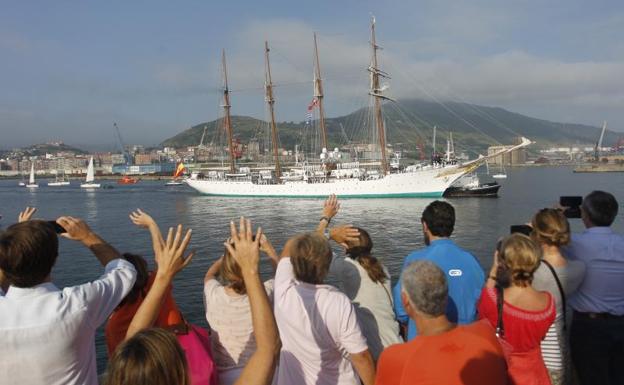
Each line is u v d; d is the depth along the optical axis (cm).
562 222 610
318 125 13838
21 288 419
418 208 9062
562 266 612
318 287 515
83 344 421
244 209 10062
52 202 14562
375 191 11244
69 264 4156
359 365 500
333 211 719
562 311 597
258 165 17200
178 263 444
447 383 407
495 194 11250
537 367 525
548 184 17600
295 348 511
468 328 441
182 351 325
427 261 455
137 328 416
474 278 641
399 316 642
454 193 11300
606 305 622
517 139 10325
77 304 414
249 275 382
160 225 7612
